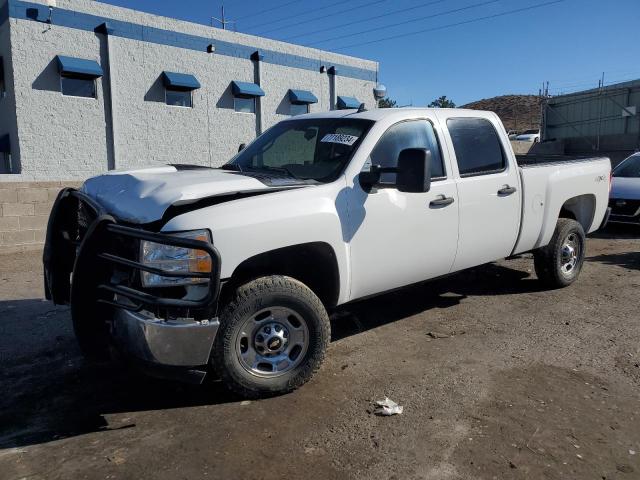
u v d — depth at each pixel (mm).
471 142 5379
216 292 3404
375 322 5605
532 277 7301
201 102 20578
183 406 3867
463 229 5145
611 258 8703
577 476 3074
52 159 17016
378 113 4840
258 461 3207
